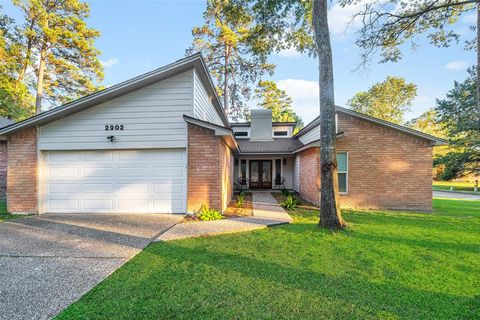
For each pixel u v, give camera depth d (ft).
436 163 77.05
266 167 55.93
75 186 26.50
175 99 25.93
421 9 25.71
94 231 18.89
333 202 20.34
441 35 27.76
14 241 16.33
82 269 11.84
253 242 16.38
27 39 55.88
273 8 26.58
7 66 53.36
